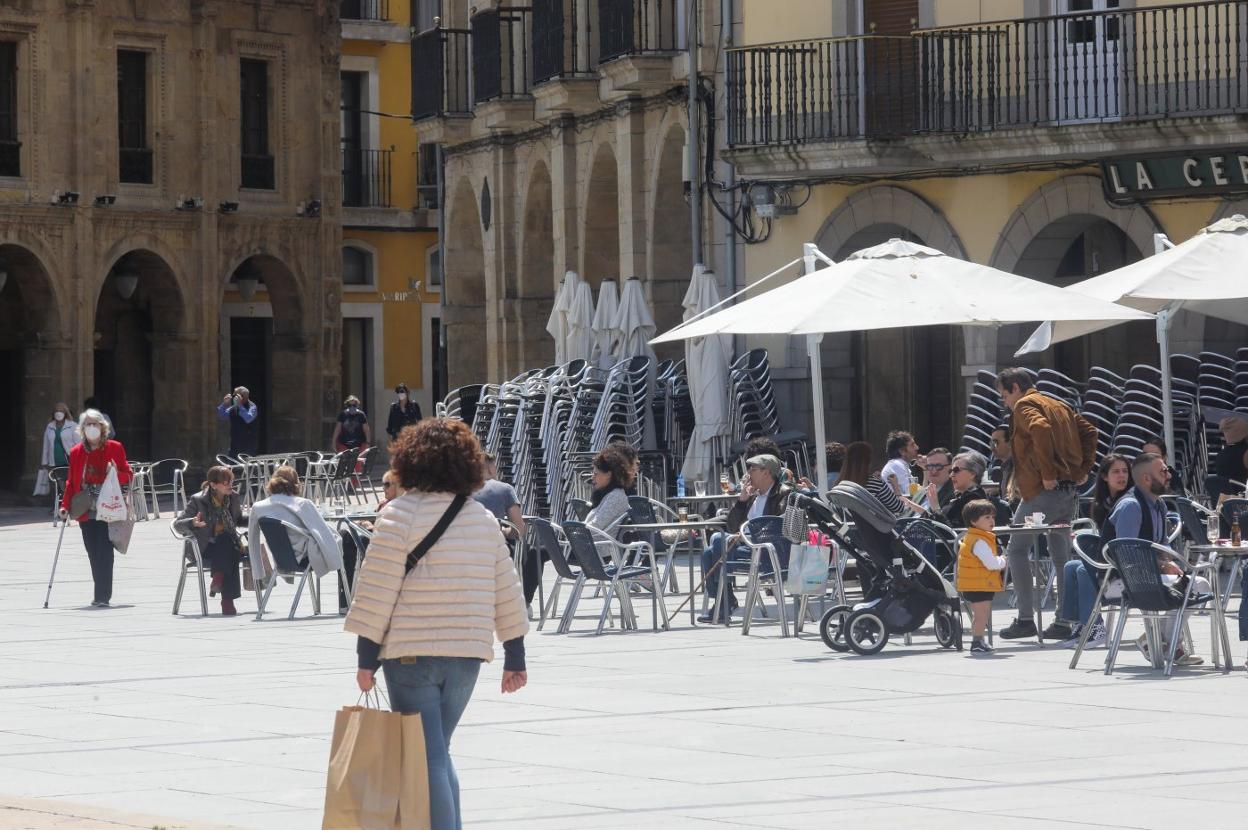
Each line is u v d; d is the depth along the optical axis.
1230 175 34.62
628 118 46.41
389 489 25.73
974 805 13.98
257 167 68.62
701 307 39.16
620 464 26.77
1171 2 36.09
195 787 15.45
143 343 69.44
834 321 25.05
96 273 64.50
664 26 44.66
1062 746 16.45
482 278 59.34
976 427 36.19
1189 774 15.05
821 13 40.62
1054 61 37.41
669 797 14.57
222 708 19.84
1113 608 21.88
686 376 40.84
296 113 69.31
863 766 15.69
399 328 78.31
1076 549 22.27
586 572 25.86
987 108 38.31
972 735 17.11
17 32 63.25
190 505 30.25
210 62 66.88
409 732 11.78
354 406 62.22
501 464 44.12
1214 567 20.98
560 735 17.56
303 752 17.05
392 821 11.73
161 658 24.38
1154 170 35.41
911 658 22.52
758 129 41.25
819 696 19.69
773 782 15.08
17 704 20.53
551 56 49.16
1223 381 33.72
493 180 54.72
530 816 13.98
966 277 25.89
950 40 37.66
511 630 12.49
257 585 29.03
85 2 64.06
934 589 23.00
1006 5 37.94
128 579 36.75
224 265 67.62
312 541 28.67
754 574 25.25
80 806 14.42
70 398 64.00
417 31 75.38
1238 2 33.44
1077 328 31.22
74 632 27.75
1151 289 27.42
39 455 63.91
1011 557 23.86
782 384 41.94
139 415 69.44
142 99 66.12
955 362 43.06
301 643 25.73
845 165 38.97
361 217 76.69
